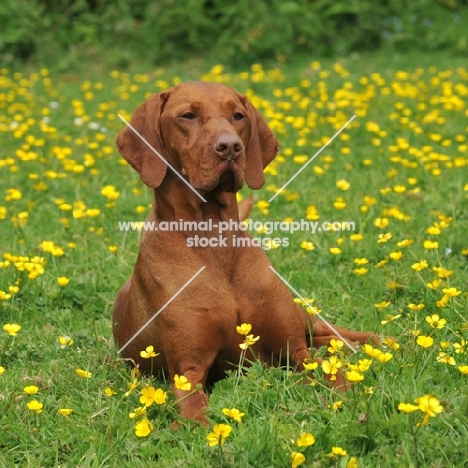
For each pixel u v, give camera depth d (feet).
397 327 22.41
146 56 70.85
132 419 17.54
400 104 47.11
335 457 15.24
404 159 38.09
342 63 67.41
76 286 26.73
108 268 28.43
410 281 25.20
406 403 16.90
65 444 17.30
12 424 17.89
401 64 65.46
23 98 57.00
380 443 16.10
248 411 18.06
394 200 34.01
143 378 20.51
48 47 70.18
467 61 65.46
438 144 42.86
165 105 21.20
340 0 72.84
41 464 16.87
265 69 68.03
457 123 45.68
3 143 45.29
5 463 16.71
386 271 26.58
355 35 72.33
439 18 73.20
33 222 33.45
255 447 16.17
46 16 71.82
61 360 21.76
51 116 51.78
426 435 15.99
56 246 29.99
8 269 27.43
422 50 71.26
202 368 19.97
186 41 71.56
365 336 22.31
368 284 25.81
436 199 33.68
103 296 26.45
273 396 18.37
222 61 69.15
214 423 17.44
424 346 17.72
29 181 38.93
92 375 20.54
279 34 70.33
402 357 19.43
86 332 23.79
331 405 17.51
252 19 70.64
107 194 30.30
